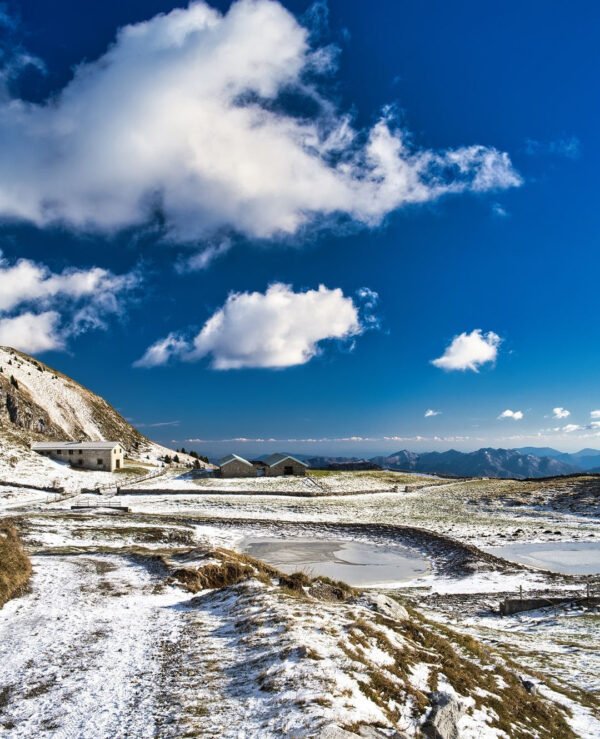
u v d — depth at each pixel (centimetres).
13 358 18088
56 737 1097
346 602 2388
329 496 8944
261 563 3478
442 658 1583
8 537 3681
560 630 2728
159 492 8681
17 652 1656
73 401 17525
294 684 1210
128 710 1198
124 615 2105
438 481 11225
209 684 1306
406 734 1049
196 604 2253
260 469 12131
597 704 1645
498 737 1191
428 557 4994
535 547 5081
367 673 1296
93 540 4672
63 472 9831
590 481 8794
